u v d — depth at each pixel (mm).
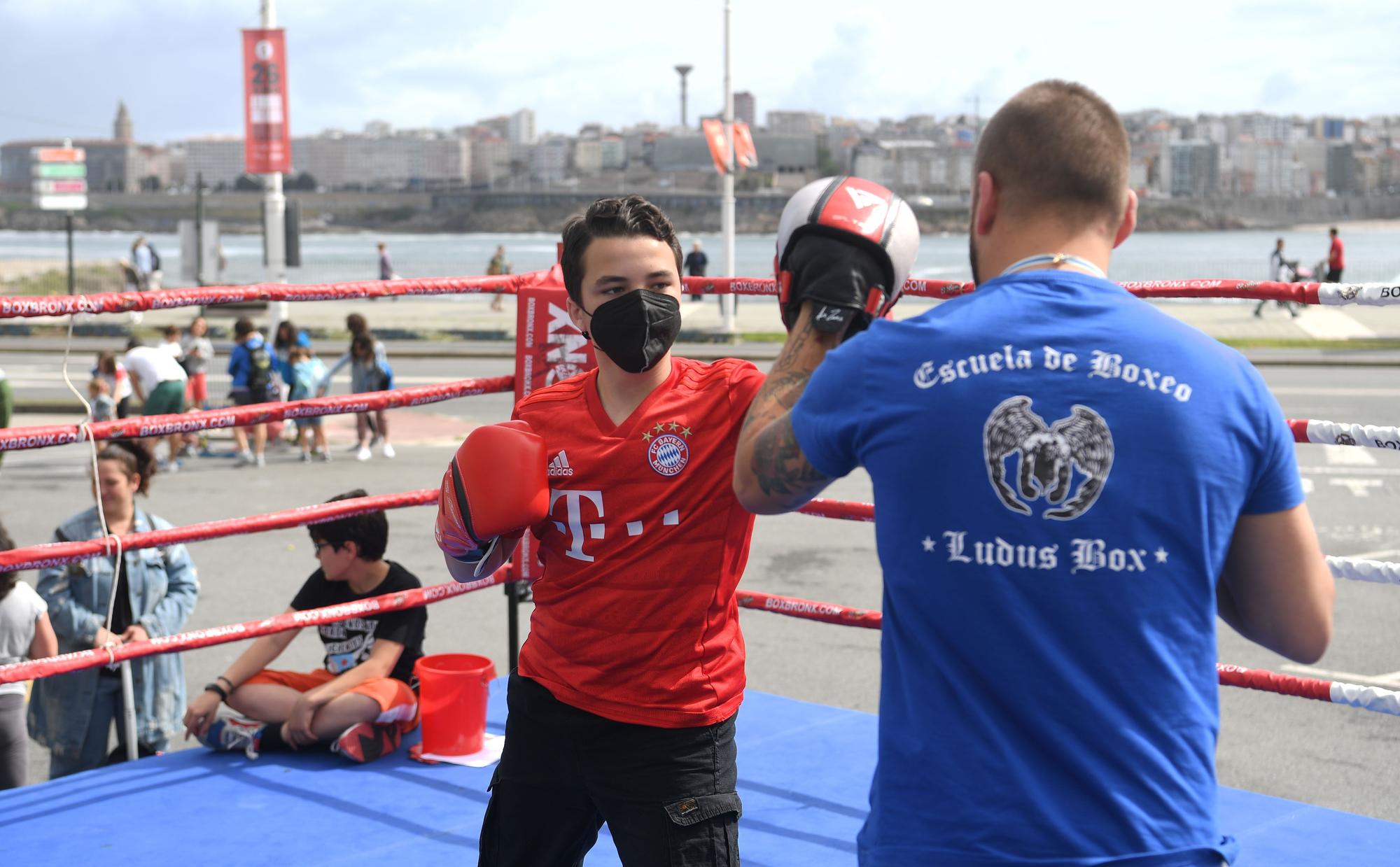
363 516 3900
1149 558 1349
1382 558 8281
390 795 3498
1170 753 1355
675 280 2176
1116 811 1334
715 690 2191
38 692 4367
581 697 2189
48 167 28625
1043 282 1438
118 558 3533
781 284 1680
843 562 8320
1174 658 1362
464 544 2182
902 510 1419
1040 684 1357
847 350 1487
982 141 1536
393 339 25531
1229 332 23453
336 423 15609
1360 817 3266
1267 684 2961
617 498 2154
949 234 174125
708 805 2176
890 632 1497
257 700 3842
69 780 3617
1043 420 1359
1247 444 1387
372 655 3898
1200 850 1353
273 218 16812
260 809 3398
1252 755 5148
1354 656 6352
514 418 2297
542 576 2287
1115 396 1360
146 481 4539
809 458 1501
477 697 3789
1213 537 1370
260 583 7895
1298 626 1453
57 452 13938
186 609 4543
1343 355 20188
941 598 1398
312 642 6824
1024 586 1363
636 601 2152
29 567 3146
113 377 11891
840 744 3879
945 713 1403
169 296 3221
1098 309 1406
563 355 3713
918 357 1425
